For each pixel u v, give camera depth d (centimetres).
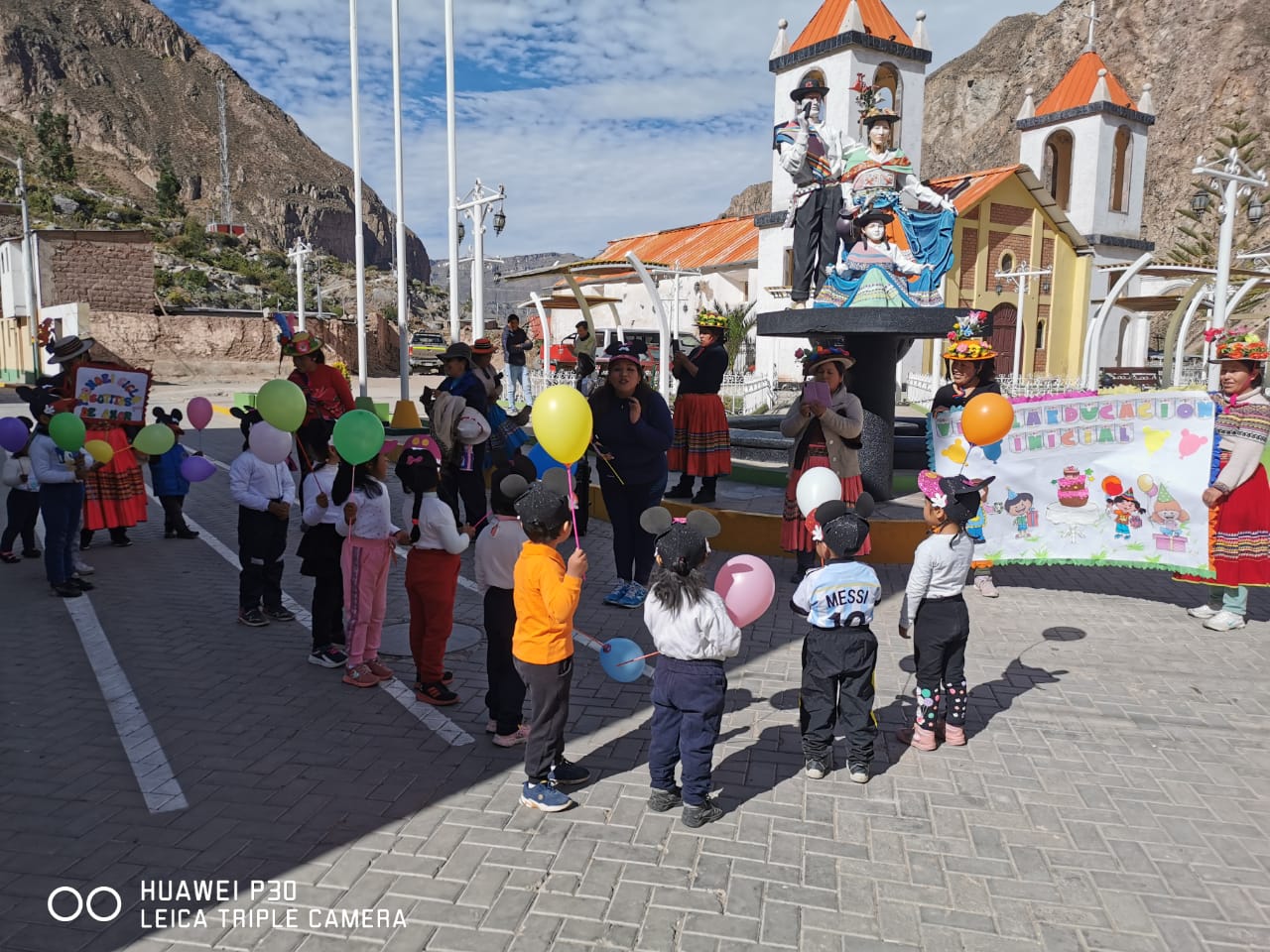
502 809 395
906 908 327
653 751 389
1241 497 627
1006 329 3262
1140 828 384
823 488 468
